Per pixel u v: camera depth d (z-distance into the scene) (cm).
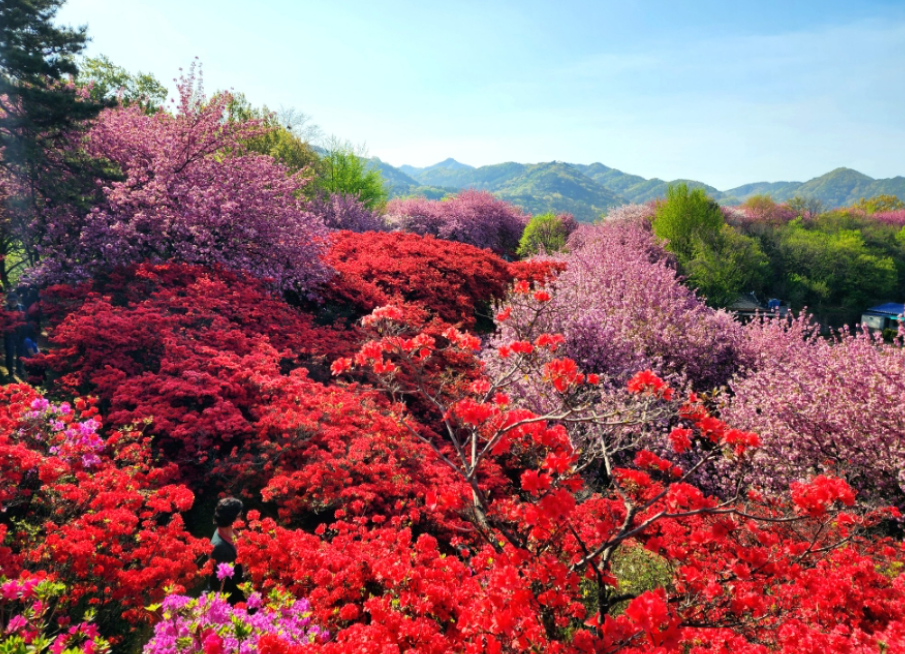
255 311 993
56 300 915
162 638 272
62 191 1085
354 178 3941
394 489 591
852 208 7869
